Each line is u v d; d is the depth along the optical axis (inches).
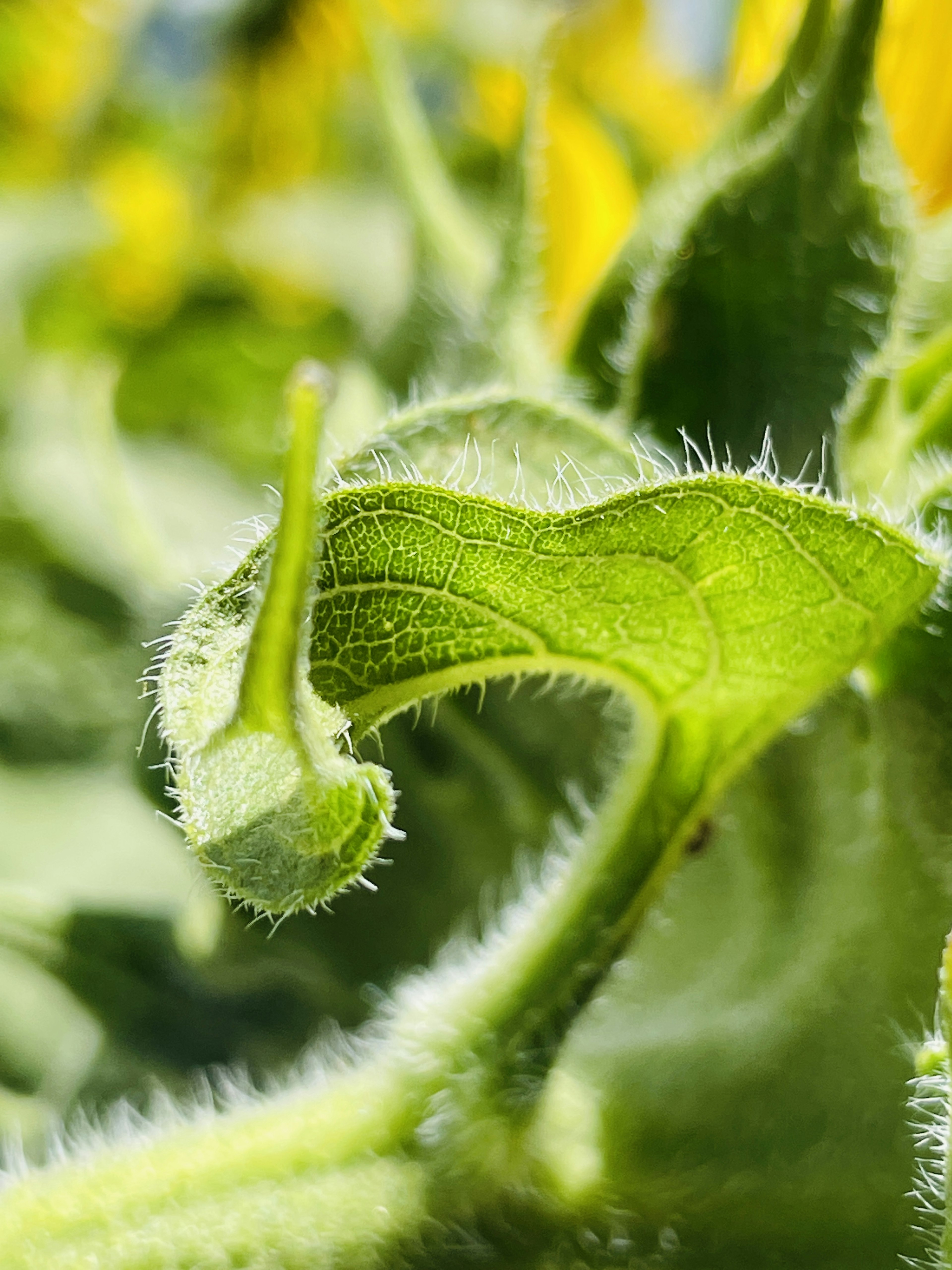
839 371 8.8
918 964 8.5
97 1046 11.0
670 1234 8.3
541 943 8.0
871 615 7.6
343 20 21.3
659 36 16.2
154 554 12.8
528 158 9.9
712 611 7.6
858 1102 8.4
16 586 16.1
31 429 19.6
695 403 8.9
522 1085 8.0
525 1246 8.2
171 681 7.2
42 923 11.1
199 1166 8.1
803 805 8.8
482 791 10.2
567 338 9.8
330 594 7.5
